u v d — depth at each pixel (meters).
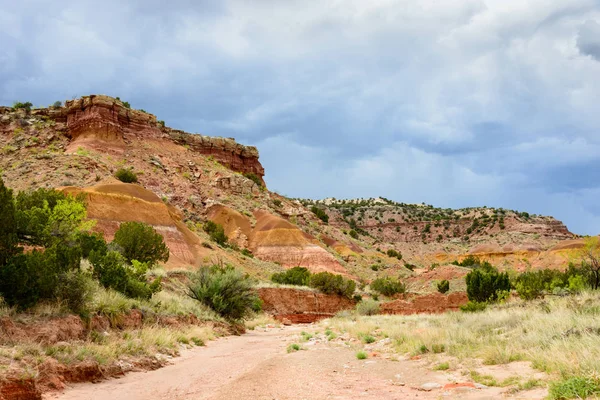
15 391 8.66
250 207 104.69
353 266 97.88
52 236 19.16
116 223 61.44
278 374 10.88
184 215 89.56
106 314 15.34
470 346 12.55
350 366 12.08
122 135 103.81
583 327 11.47
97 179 78.56
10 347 10.16
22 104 104.69
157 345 15.91
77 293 14.01
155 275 33.28
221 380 10.84
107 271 19.14
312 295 50.38
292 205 130.25
